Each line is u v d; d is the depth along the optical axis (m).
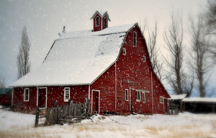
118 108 33.84
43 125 21.42
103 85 32.03
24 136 14.98
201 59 36.84
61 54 41.94
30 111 34.59
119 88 34.53
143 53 41.06
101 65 33.59
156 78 43.44
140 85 39.12
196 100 39.75
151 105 41.06
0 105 43.78
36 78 36.25
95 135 15.17
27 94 35.78
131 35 38.81
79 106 24.69
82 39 42.62
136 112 37.19
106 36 39.75
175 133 14.95
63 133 16.34
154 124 23.00
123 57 36.16
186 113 41.56
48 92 33.16
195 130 14.24
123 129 18.70
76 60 38.41
